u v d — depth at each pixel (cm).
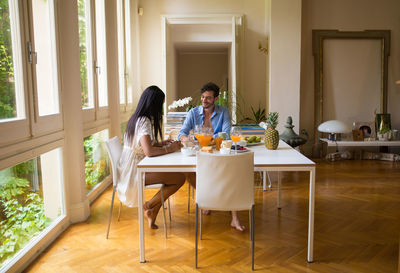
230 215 338
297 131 592
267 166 234
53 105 289
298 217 332
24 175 234
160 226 310
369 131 613
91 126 375
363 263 241
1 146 205
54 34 288
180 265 238
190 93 972
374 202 376
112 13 442
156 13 614
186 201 383
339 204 370
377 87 634
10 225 216
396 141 575
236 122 602
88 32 371
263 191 420
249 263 241
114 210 354
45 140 265
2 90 209
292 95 588
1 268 205
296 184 452
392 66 632
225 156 222
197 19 614
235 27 592
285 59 582
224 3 616
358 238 283
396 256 251
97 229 303
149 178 283
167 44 614
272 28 579
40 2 265
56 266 237
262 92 631
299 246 268
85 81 361
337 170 531
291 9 575
